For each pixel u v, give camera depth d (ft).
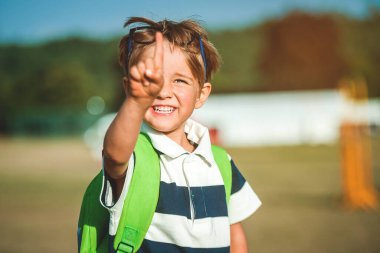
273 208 27.78
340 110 103.96
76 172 54.95
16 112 190.60
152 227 5.33
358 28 260.83
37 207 30.53
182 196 5.47
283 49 190.08
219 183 5.77
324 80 187.62
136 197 5.18
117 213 5.10
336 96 104.42
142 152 5.38
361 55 210.38
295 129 104.94
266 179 42.98
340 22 200.95
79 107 214.48
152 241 5.31
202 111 105.50
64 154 83.20
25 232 22.41
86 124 168.55
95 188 5.51
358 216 25.08
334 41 188.96
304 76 188.24
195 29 6.03
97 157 74.59
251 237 20.12
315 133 104.12
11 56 310.24
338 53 188.96
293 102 104.94
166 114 5.60
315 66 187.42
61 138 151.02
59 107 213.66
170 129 5.61
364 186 29.60
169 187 5.42
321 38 187.93
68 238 20.92
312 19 189.57
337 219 24.30
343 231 21.16
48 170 57.62
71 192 38.14
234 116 105.09
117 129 4.39
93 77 291.58
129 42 5.69
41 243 19.85
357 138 28.78
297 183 39.60
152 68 4.05
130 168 5.13
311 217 24.86
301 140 104.53
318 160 62.75
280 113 105.19
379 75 188.14
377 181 37.86
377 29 254.68
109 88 264.72
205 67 5.94
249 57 284.20
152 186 5.26
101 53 327.06
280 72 190.70
